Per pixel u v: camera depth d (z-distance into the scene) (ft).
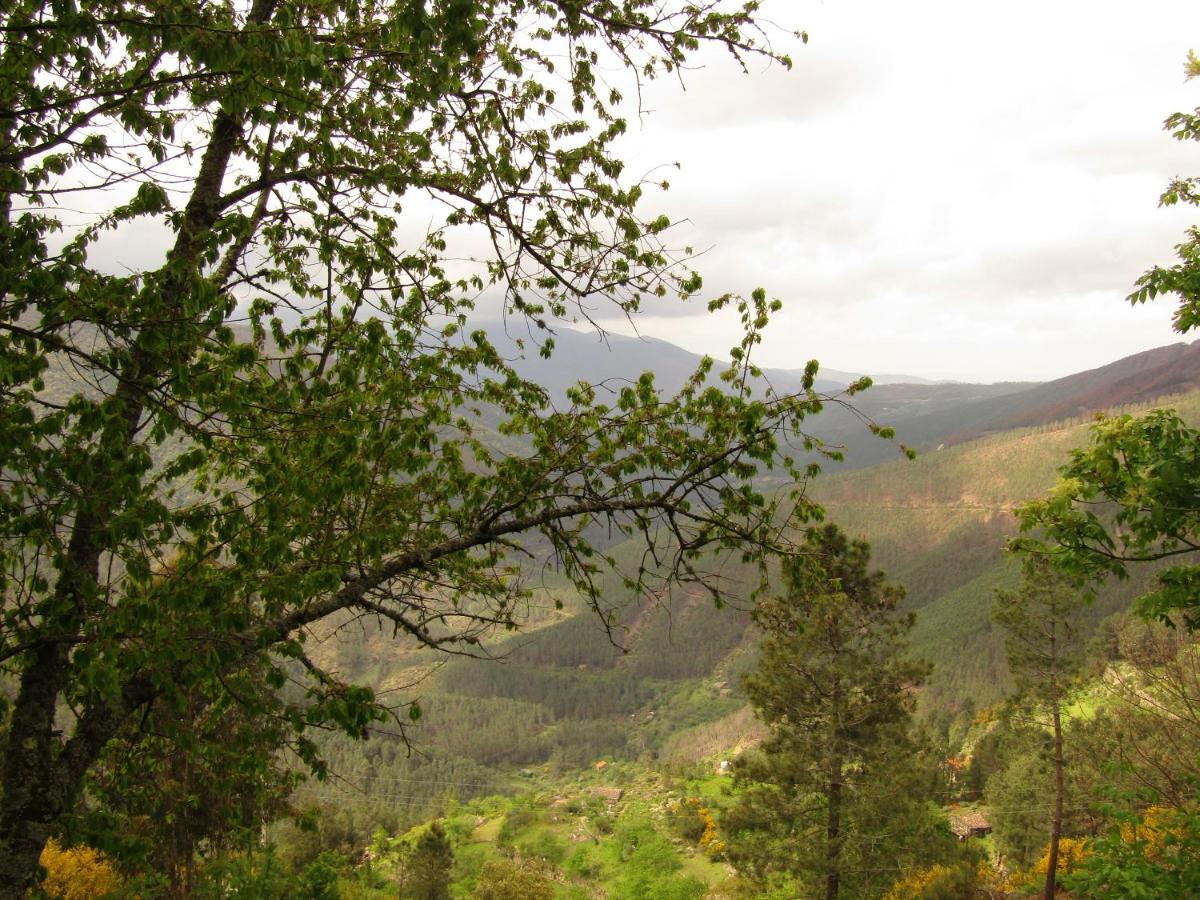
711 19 16.96
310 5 16.42
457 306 21.93
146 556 12.69
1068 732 69.21
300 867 74.74
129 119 13.57
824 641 62.95
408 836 197.47
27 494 12.20
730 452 17.11
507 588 20.66
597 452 18.47
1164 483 18.81
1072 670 67.72
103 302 11.75
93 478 12.04
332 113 17.24
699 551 18.72
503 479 19.22
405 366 19.60
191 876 34.17
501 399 20.06
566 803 257.96
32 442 12.16
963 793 144.56
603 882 149.28
